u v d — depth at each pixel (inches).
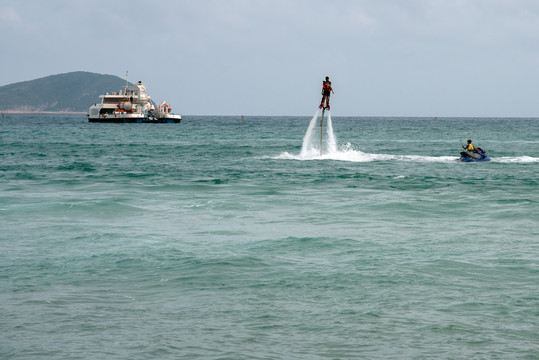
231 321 604.7
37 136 6166.3
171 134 7027.6
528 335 562.9
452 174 2333.9
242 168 2596.0
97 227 1156.5
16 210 1368.1
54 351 522.0
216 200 1579.7
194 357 511.8
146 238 1045.2
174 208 1428.4
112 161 2994.6
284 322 601.6
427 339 553.6
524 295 689.6
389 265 842.8
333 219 1277.1
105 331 572.7
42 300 669.9
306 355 516.7
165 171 2453.2
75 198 1600.6
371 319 609.6
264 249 954.1
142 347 533.0
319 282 750.5
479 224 1207.6
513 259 873.5
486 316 616.4
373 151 3973.9
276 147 4350.4
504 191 1787.6
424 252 929.5
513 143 5167.3
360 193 1745.8
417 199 1606.8
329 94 2938.0
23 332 567.5
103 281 755.4
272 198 1626.5
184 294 698.8
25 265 835.4
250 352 522.6
